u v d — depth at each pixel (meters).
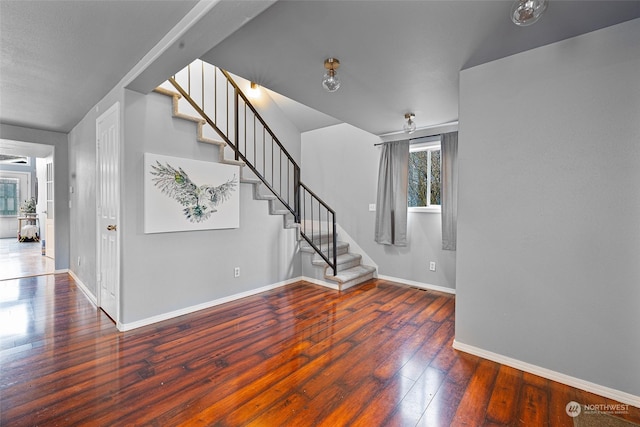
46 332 2.70
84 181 3.89
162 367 2.15
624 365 1.84
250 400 1.82
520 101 2.16
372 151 4.88
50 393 1.85
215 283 3.46
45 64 2.41
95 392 1.87
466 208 2.42
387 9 1.69
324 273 4.34
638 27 1.76
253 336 2.68
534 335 2.14
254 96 5.12
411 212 4.48
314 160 5.65
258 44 2.08
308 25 1.86
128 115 2.71
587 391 1.93
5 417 1.64
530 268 2.15
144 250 2.84
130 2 1.66
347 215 5.21
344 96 3.03
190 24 1.75
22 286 4.07
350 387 1.96
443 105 3.26
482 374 2.12
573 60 1.96
